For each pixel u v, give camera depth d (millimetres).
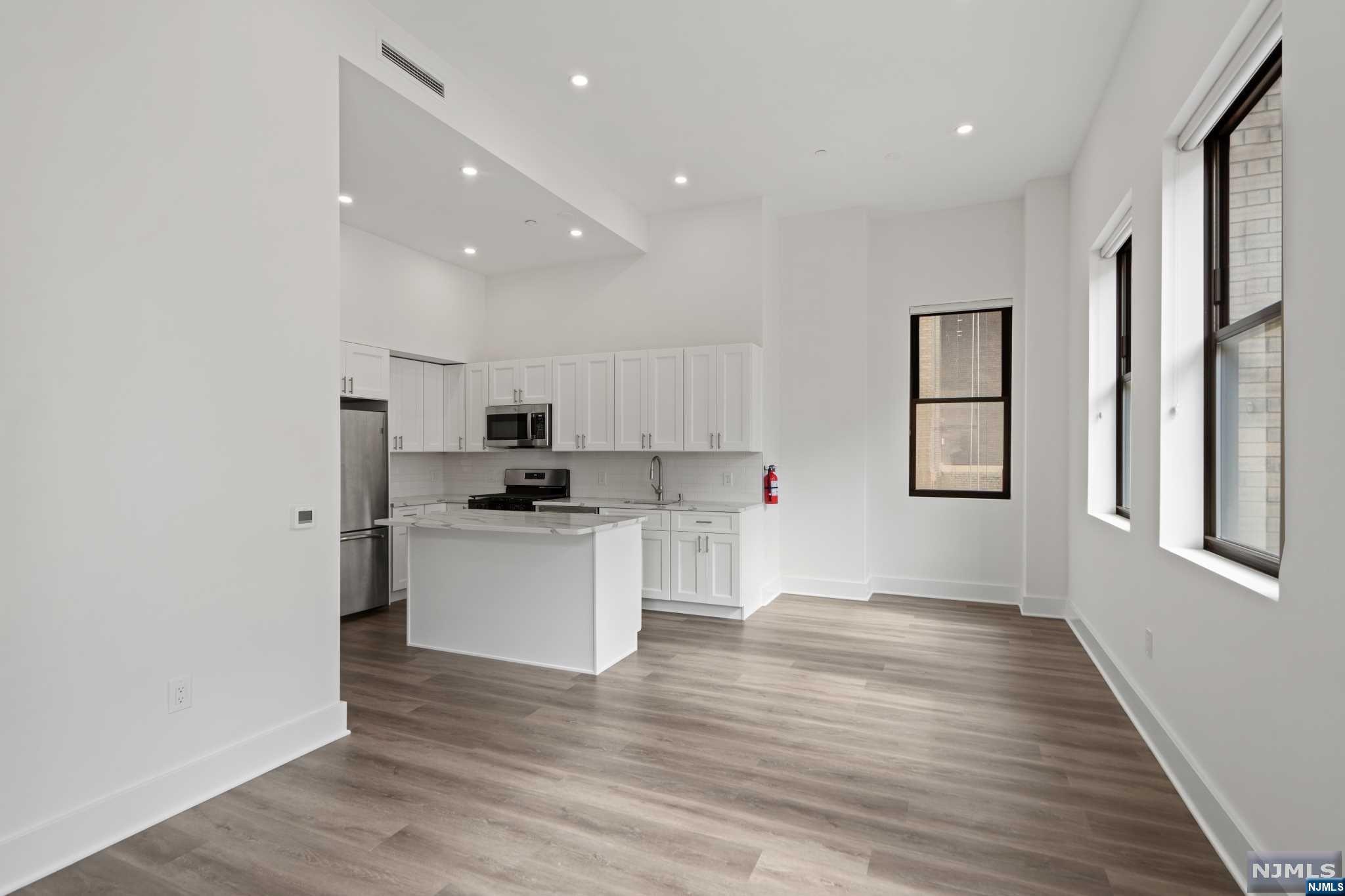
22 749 1943
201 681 2391
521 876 1946
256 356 2572
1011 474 5492
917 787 2469
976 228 5539
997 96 3861
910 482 5770
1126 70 3342
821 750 2785
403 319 5602
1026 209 5086
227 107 2479
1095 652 3945
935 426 5734
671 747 2812
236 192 2508
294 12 2723
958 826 2205
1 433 1911
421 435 6023
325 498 2836
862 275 5551
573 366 5770
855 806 2334
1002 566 5492
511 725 3045
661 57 3471
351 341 5109
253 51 2568
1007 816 2268
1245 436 2408
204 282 2402
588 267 6020
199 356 2387
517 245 5586
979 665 3898
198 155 2385
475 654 4109
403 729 2992
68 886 1910
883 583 5844
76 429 2066
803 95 3836
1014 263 5430
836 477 5652
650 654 4117
